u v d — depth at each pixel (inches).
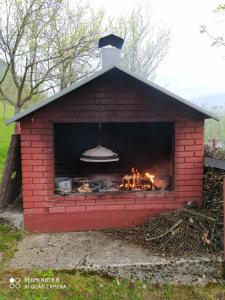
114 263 173.6
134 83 214.8
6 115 765.3
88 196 221.3
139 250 188.7
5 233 215.3
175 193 225.5
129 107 216.1
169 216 205.5
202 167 225.1
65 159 289.1
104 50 236.4
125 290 164.4
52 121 212.1
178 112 219.3
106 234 214.5
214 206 213.9
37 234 217.2
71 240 206.1
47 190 217.6
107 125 288.7
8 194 247.4
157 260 175.8
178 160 223.6
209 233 192.1
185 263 173.9
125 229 220.8
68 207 220.2
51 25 466.6
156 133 285.4
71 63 505.0
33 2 415.2
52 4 448.1
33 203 217.6
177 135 221.5
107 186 240.8
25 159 213.8
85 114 213.8
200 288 170.9
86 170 291.3
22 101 436.8
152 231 202.2
